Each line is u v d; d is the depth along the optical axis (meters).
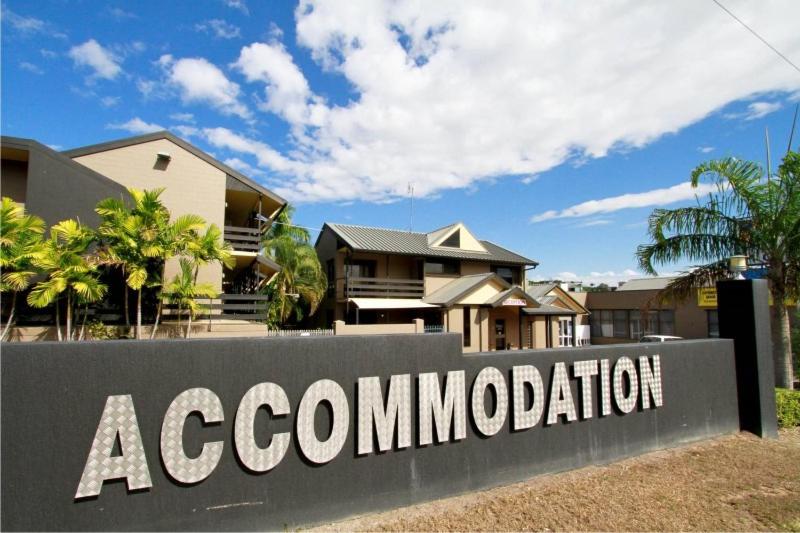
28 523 3.76
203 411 4.49
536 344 27.05
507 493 6.02
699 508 5.67
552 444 6.84
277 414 4.86
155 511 4.22
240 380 4.71
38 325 11.62
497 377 6.43
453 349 6.12
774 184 10.78
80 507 3.95
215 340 4.62
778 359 11.15
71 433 3.97
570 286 47.38
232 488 4.57
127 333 12.53
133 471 4.15
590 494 6.02
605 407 7.46
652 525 5.20
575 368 7.21
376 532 4.85
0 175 12.30
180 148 16.33
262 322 16.22
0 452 3.73
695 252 11.50
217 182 16.77
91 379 4.08
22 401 3.84
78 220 11.38
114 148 15.44
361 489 5.26
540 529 5.02
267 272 21.30
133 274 11.09
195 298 14.04
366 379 5.41
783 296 11.02
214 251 12.50
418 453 5.69
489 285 24.44
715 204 11.30
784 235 10.79
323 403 5.17
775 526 5.27
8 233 9.80
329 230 27.61
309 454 4.95
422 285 26.00
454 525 5.05
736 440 8.80
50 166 11.95
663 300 12.95
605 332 36.69
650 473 6.86
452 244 28.67
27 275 10.13
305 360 5.08
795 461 7.56
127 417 4.18
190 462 4.38
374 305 23.16
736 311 9.82
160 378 4.36
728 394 9.38
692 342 8.93
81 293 10.49
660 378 8.25
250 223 21.92
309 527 4.91
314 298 24.12
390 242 26.66
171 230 11.90
